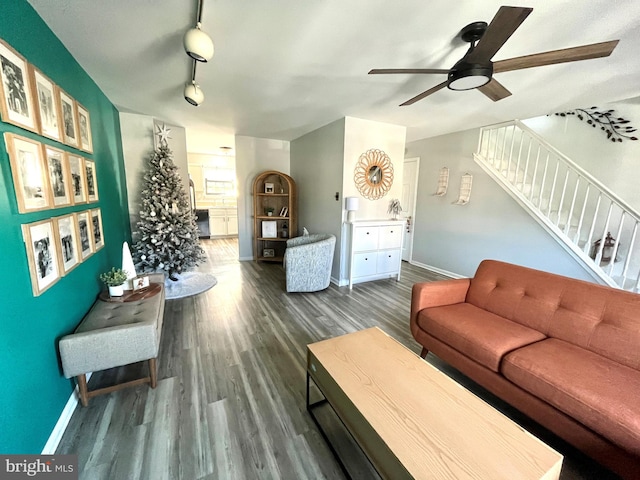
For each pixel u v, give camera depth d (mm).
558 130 3764
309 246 3549
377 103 3123
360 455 1403
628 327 1503
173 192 3723
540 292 1916
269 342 2451
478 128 4121
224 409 1674
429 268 5062
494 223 3984
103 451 1377
